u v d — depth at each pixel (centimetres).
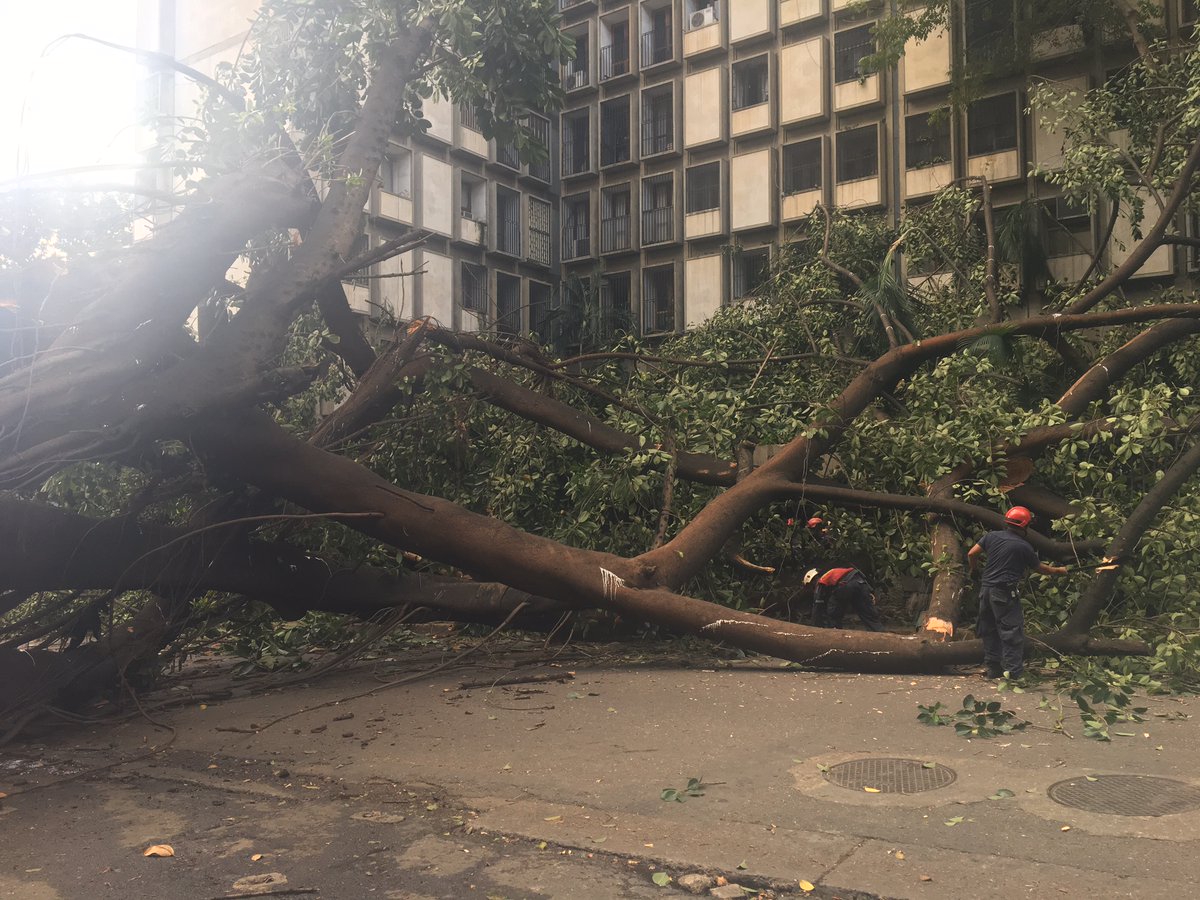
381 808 504
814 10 3011
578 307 3050
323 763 601
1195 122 1157
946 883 371
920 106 2827
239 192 805
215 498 928
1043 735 600
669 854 415
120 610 952
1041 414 1000
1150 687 730
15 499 745
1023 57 2252
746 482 1015
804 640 856
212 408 760
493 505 1130
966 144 2723
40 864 435
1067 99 1407
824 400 1205
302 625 1074
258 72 1096
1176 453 1001
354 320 1081
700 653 988
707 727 655
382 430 1105
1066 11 2148
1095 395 1071
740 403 1109
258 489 895
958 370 1049
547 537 1105
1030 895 356
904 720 656
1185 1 2125
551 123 3628
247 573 899
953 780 508
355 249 999
